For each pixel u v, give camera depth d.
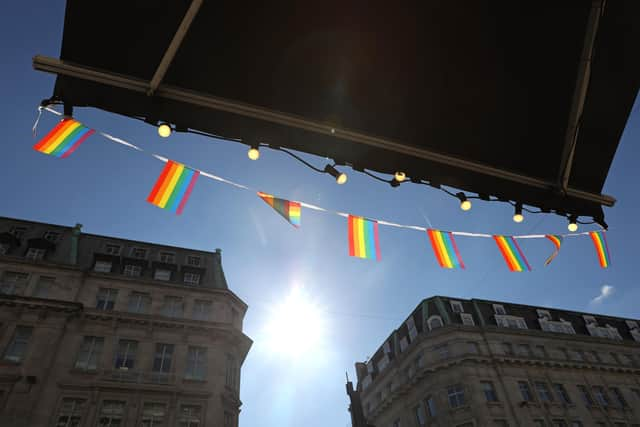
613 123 4.26
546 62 3.85
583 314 44.66
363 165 4.11
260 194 4.99
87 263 28.73
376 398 43.78
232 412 25.70
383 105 3.88
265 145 3.94
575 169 4.53
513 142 4.29
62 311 24.59
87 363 23.80
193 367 25.67
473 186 4.45
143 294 27.89
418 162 4.22
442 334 35.84
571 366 37.06
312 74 3.64
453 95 3.95
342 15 3.44
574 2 3.59
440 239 5.99
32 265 26.20
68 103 3.48
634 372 39.62
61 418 21.50
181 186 4.58
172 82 3.48
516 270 6.09
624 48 3.87
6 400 20.88
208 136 3.76
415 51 3.68
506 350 36.19
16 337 23.09
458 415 31.59
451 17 3.57
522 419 31.44
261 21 3.35
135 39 3.29
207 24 3.28
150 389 23.73
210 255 33.31
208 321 27.45
